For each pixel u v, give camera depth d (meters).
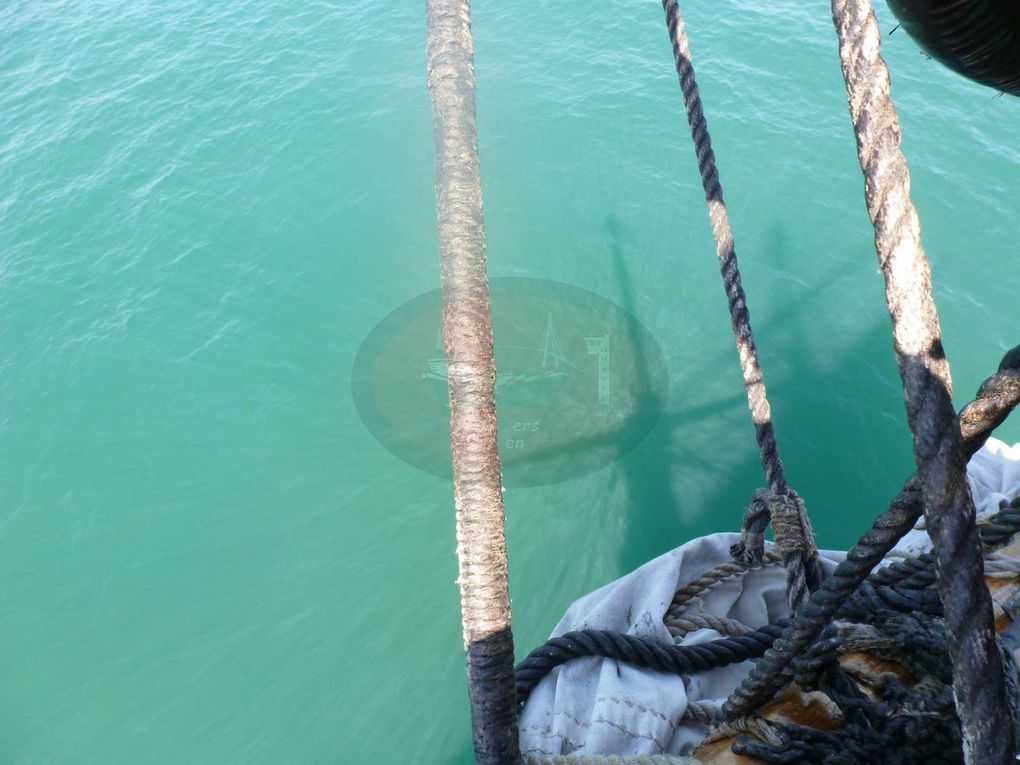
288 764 10.35
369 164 18.66
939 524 1.74
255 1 23.80
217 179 18.67
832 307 14.74
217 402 14.63
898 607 3.55
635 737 4.19
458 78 2.81
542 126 18.91
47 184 18.94
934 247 15.02
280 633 11.67
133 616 11.96
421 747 10.41
